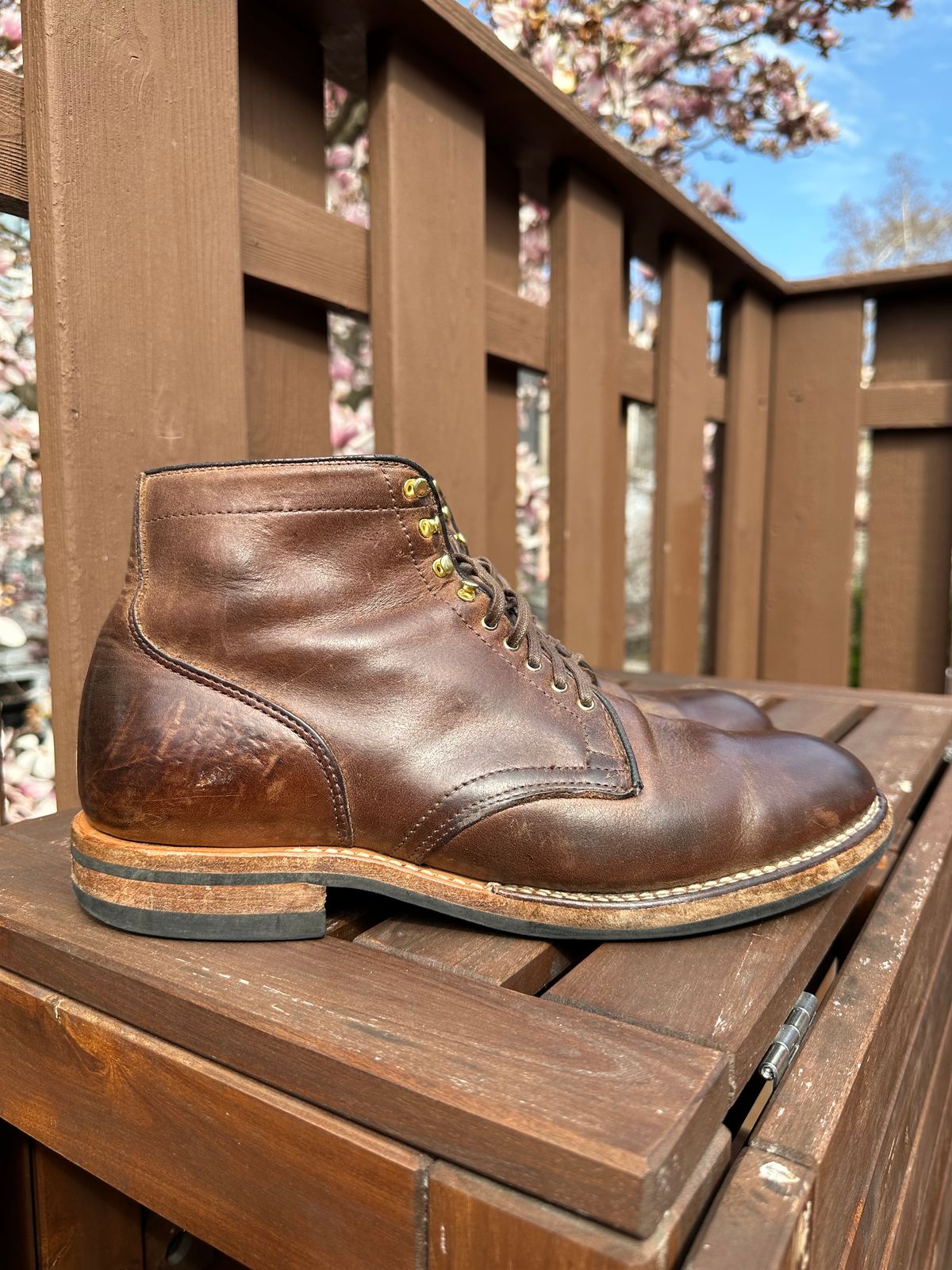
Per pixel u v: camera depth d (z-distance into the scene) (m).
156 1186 0.51
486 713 0.62
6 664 1.78
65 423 0.79
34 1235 0.73
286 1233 0.46
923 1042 0.76
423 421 1.23
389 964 0.55
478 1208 0.39
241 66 1.04
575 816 0.59
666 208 1.72
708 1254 0.35
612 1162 0.36
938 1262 0.91
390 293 1.16
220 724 0.58
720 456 2.31
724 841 0.60
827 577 2.30
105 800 0.58
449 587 0.65
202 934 0.57
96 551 0.82
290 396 1.15
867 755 1.12
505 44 1.23
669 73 2.47
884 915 0.73
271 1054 0.46
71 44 0.76
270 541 0.61
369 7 1.07
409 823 0.61
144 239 0.84
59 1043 0.56
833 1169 0.44
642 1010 0.51
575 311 1.57
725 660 2.29
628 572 4.25
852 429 2.24
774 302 2.30
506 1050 0.45
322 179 1.17
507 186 1.52
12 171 0.77
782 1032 0.54
